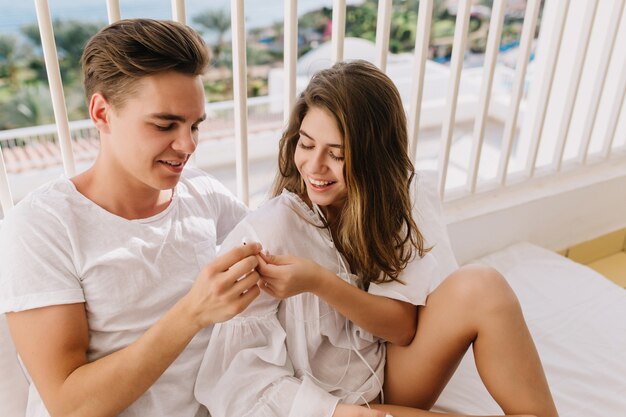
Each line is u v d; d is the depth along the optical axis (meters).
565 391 1.07
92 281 0.79
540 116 1.56
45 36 0.89
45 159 5.07
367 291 0.98
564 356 1.16
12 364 0.88
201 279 0.72
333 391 0.90
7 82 7.27
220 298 0.71
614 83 1.83
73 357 0.75
